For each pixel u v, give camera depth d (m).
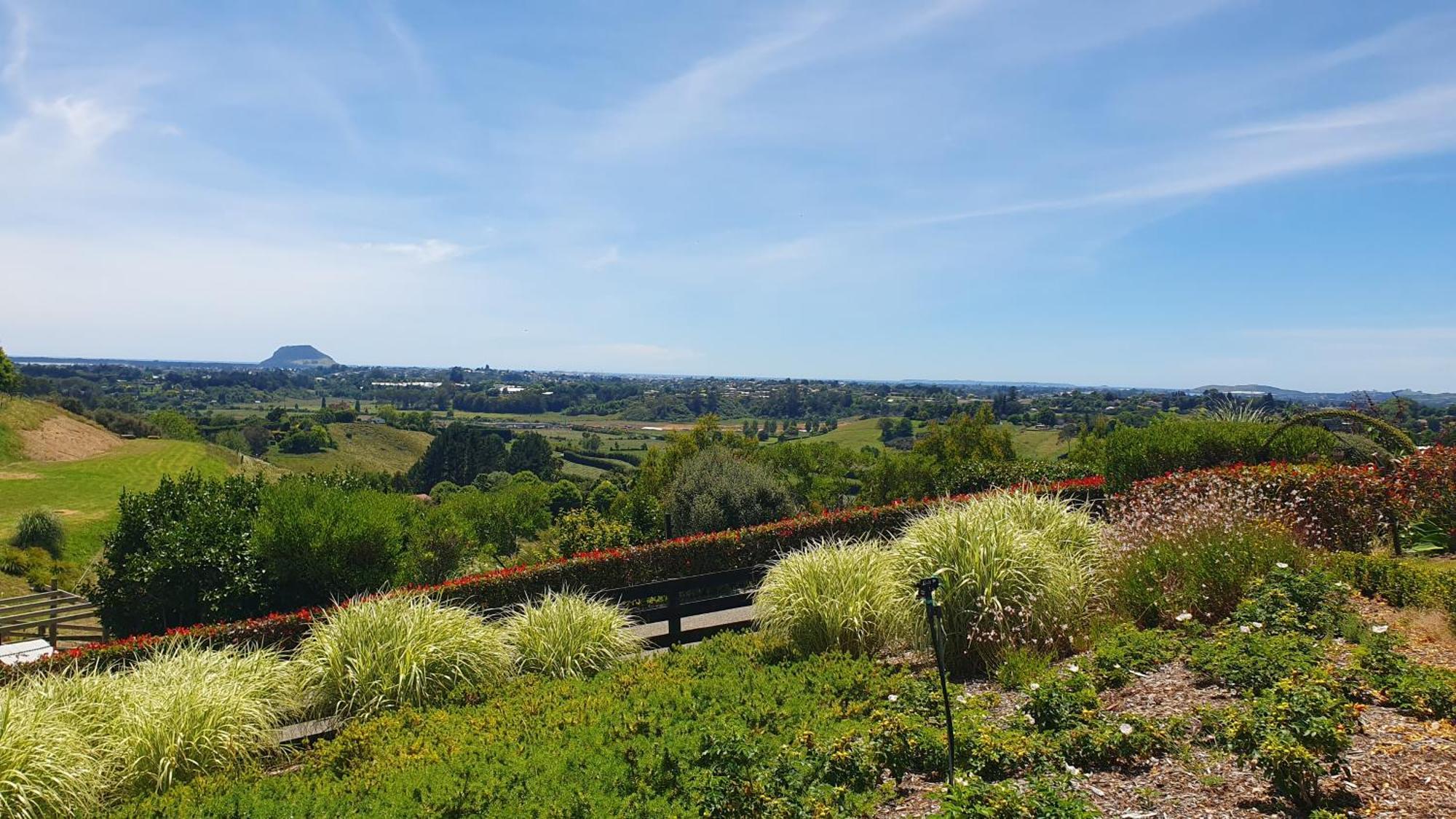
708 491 18.05
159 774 5.23
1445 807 2.96
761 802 3.67
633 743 4.83
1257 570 6.02
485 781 4.48
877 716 4.81
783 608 6.89
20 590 21.06
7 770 4.65
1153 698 4.56
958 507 7.50
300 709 6.49
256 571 11.59
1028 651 5.62
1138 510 7.90
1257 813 3.17
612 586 10.93
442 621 7.04
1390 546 7.62
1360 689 4.05
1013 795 3.19
